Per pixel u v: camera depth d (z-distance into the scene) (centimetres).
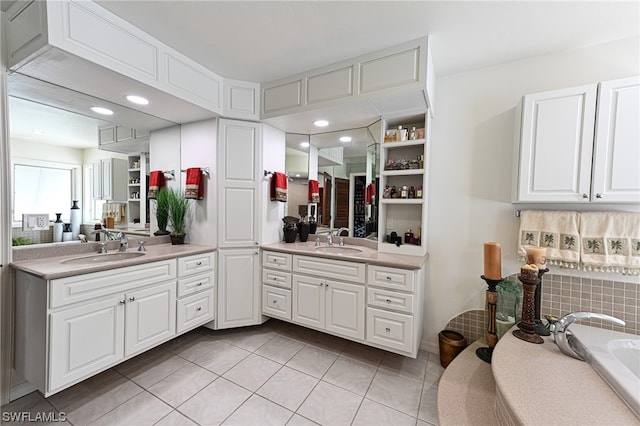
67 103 210
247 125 259
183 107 223
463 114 227
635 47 177
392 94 191
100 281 171
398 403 173
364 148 278
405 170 231
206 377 195
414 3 150
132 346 189
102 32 158
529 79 205
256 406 168
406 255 229
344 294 222
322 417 161
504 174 213
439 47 193
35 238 193
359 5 153
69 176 213
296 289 246
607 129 165
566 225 183
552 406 107
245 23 169
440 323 236
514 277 210
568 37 179
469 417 136
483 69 220
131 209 253
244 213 262
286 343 246
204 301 244
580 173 172
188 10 158
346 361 219
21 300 167
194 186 254
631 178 160
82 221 220
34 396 173
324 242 295
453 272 231
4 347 169
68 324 156
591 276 187
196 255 236
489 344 188
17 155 185
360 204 279
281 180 284
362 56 203
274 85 246
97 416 158
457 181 229
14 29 158
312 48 196
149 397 174
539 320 176
